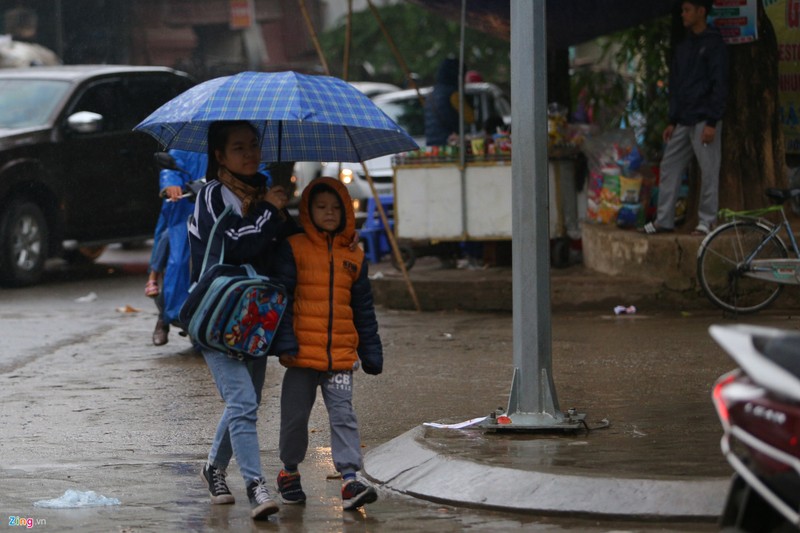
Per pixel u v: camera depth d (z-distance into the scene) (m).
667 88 18.12
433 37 38.53
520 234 8.32
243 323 6.96
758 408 4.36
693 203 15.48
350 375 7.38
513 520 6.98
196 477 8.22
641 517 6.82
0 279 18.77
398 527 6.92
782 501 4.41
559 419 8.40
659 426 8.61
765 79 15.43
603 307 14.76
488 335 13.55
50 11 39.12
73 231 19.30
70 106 19.36
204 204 7.17
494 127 18.31
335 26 41.56
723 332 4.66
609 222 16.31
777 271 13.63
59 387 11.32
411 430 8.62
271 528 6.98
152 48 41.97
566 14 16.75
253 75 7.23
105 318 15.73
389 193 22.22
